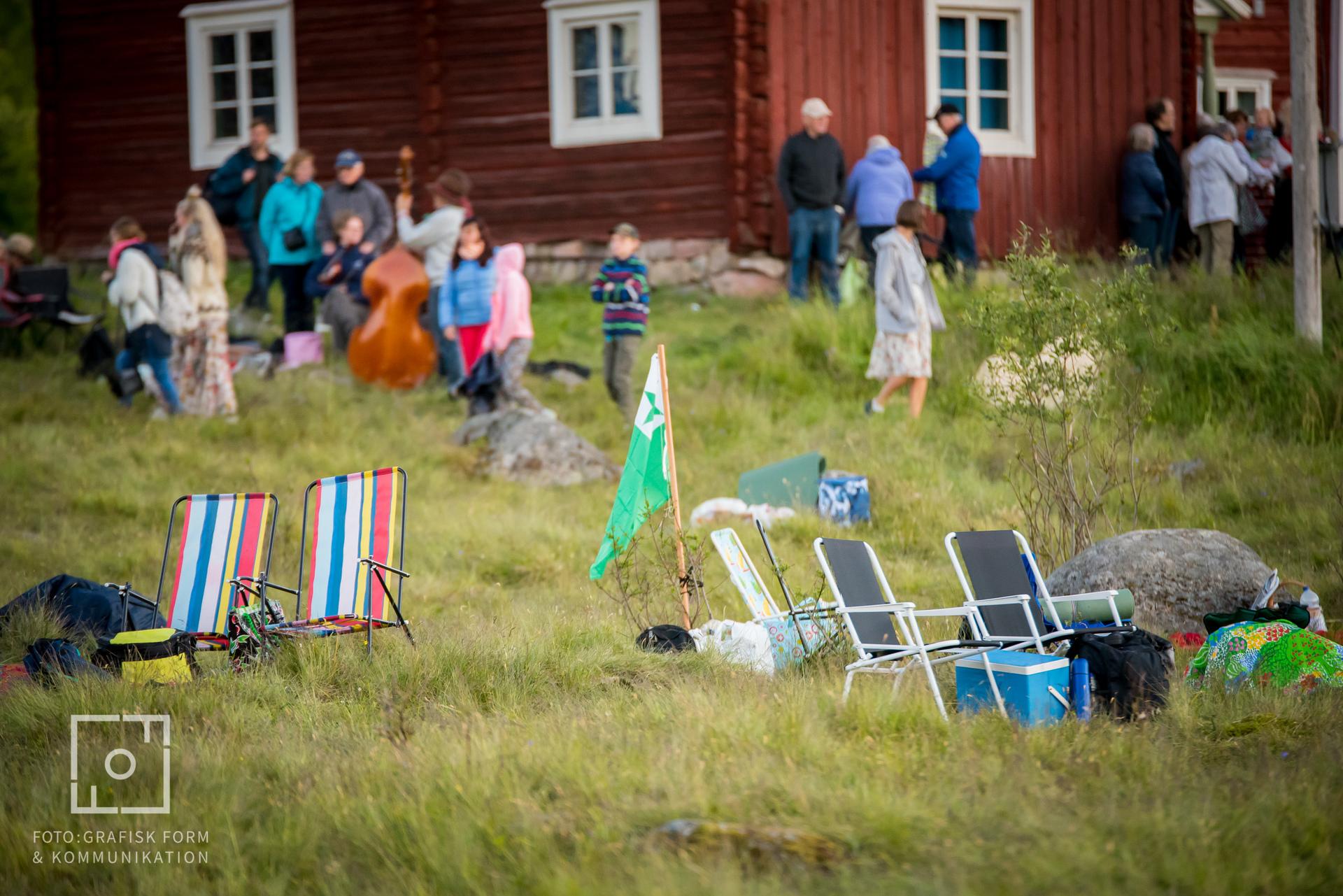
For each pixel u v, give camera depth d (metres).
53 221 44.09
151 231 43.00
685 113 36.72
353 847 9.36
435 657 14.02
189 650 14.48
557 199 38.25
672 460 16.55
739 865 8.46
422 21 39.06
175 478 24.81
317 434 27.44
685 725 11.45
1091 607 14.17
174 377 28.42
